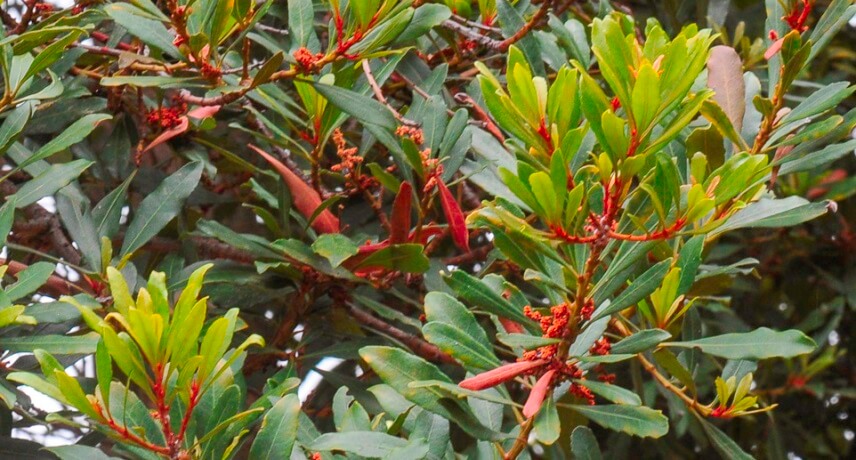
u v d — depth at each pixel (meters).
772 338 1.36
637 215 1.34
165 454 1.27
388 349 1.33
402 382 1.33
